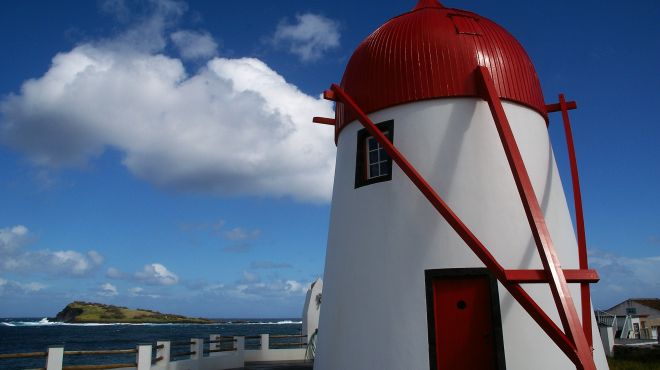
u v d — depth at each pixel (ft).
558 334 23.86
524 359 28.60
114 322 506.07
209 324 555.69
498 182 31.76
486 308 29.55
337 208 37.29
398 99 34.06
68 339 233.76
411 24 36.50
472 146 32.32
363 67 36.60
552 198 34.14
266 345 57.52
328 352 34.27
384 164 34.94
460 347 29.50
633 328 104.83
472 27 35.60
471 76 33.24
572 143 35.96
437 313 30.25
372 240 33.40
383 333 31.19
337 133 39.91
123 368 38.86
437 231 31.09
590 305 31.55
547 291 30.22
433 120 33.14
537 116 35.63
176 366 44.24
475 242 25.99
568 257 33.42
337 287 34.99
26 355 33.42
